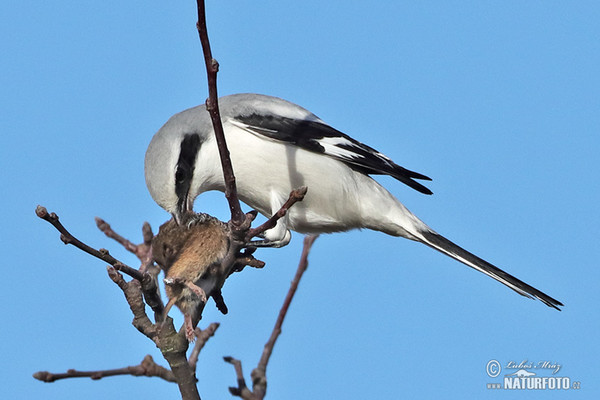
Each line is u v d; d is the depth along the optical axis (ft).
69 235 21.59
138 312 23.31
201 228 26.94
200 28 22.47
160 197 32.96
